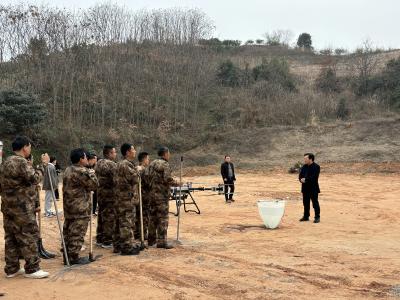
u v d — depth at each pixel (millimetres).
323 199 19797
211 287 6844
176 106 46594
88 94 45812
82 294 6574
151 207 9758
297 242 10312
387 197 20422
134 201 9086
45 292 6672
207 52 59094
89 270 7773
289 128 41594
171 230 12141
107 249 9695
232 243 10227
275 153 38562
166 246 9578
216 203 18797
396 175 29922
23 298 6430
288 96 50406
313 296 6406
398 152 34031
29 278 7328
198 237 11062
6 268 7387
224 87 54000
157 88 49719
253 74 57562
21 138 7441
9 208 7273
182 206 17875
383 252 9227
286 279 7250
